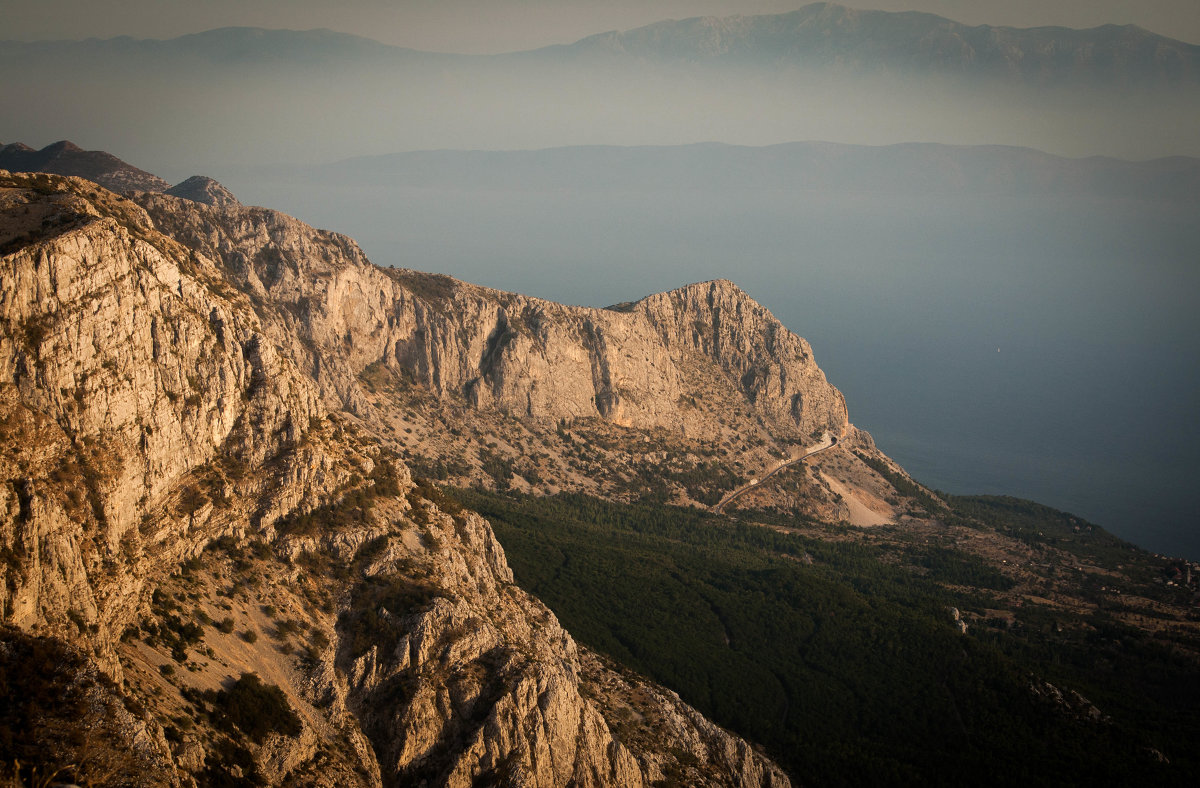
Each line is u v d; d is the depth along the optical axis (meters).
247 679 141.00
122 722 111.62
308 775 137.25
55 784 101.88
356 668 156.25
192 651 139.12
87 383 138.38
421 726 152.25
